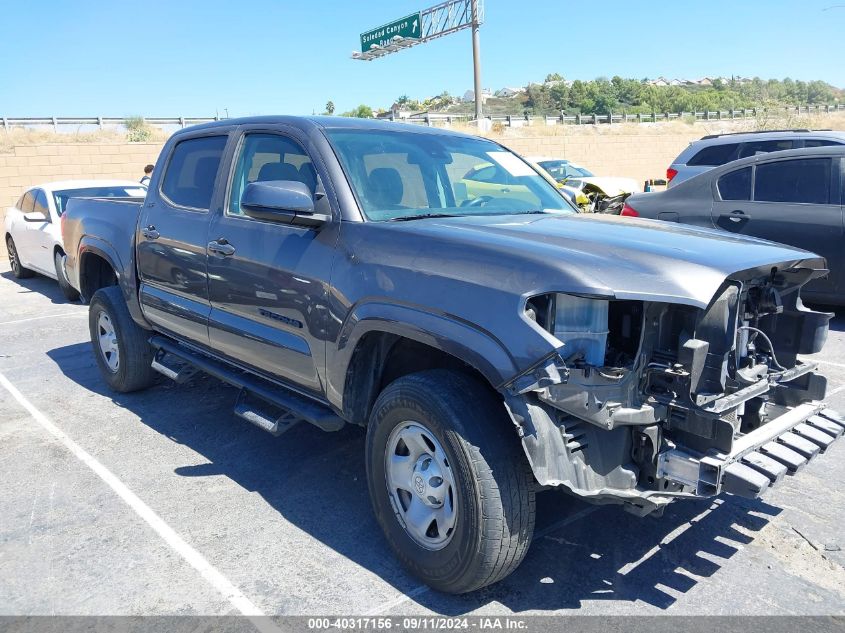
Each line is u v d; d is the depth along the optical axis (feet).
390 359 10.79
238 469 13.67
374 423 9.95
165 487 12.90
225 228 12.96
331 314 10.52
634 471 8.82
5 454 14.56
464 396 8.82
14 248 40.70
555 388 8.01
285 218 11.02
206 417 16.56
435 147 13.16
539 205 13.42
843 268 22.50
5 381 20.07
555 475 8.13
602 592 9.46
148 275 15.52
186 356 15.05
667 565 10.11
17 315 30.42
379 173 11.59
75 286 19.80
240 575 9.99
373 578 9.89
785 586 9.56
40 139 84.74
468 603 9.25
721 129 145.79
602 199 46.42
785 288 10.54
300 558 10.43
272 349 11.93
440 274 9.11
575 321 8.18
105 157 68.64
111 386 18.37
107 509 12.05
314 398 11.57
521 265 8.46
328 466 13.75
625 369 8.37
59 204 34.99
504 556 8.59
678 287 8.20
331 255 10.67
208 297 13.48
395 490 9.86
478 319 8.45
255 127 13.19
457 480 8.63
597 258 8.52
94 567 10.23
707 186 25.73
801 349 10.37
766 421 10.23
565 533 11.03
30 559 10.47
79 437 15.46
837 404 16.24
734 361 9.14
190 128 15.42
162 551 10.67
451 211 11.98
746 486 8.12
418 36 120.06
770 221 23.77
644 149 124.67
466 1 112.47
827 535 10.88
